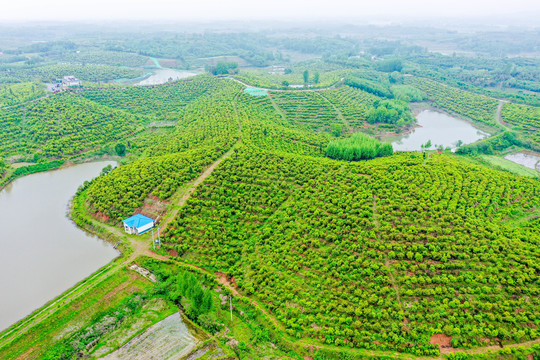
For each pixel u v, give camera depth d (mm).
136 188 131375
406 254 94625
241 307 86625
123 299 88812
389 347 75562
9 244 111938
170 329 81938
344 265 92938
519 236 102125
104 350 76625
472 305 83062
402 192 121938
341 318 80938
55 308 85312
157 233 113188
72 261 104500
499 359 72750
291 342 77562
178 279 88562
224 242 106812
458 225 104938
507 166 183125
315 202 117812
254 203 121125
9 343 76000
